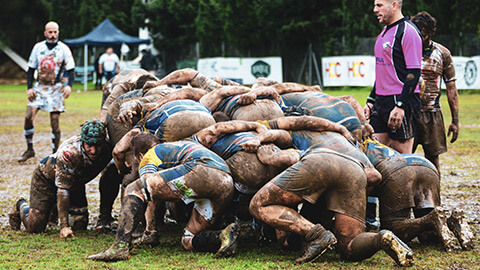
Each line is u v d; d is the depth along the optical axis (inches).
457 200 435.5
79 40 1983.3
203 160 287.3
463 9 1518.2
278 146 303.7
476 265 273.4
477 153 681.6
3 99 1689.2
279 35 1768.0
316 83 1764.3
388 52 360.2
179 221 370.0
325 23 1702.8
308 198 274.2
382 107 366.9
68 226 340.8
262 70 1765.5
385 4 360.5
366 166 295.6
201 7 2009.1
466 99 1343.5
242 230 337.1
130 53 2490.2
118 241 286.4
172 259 286.8
